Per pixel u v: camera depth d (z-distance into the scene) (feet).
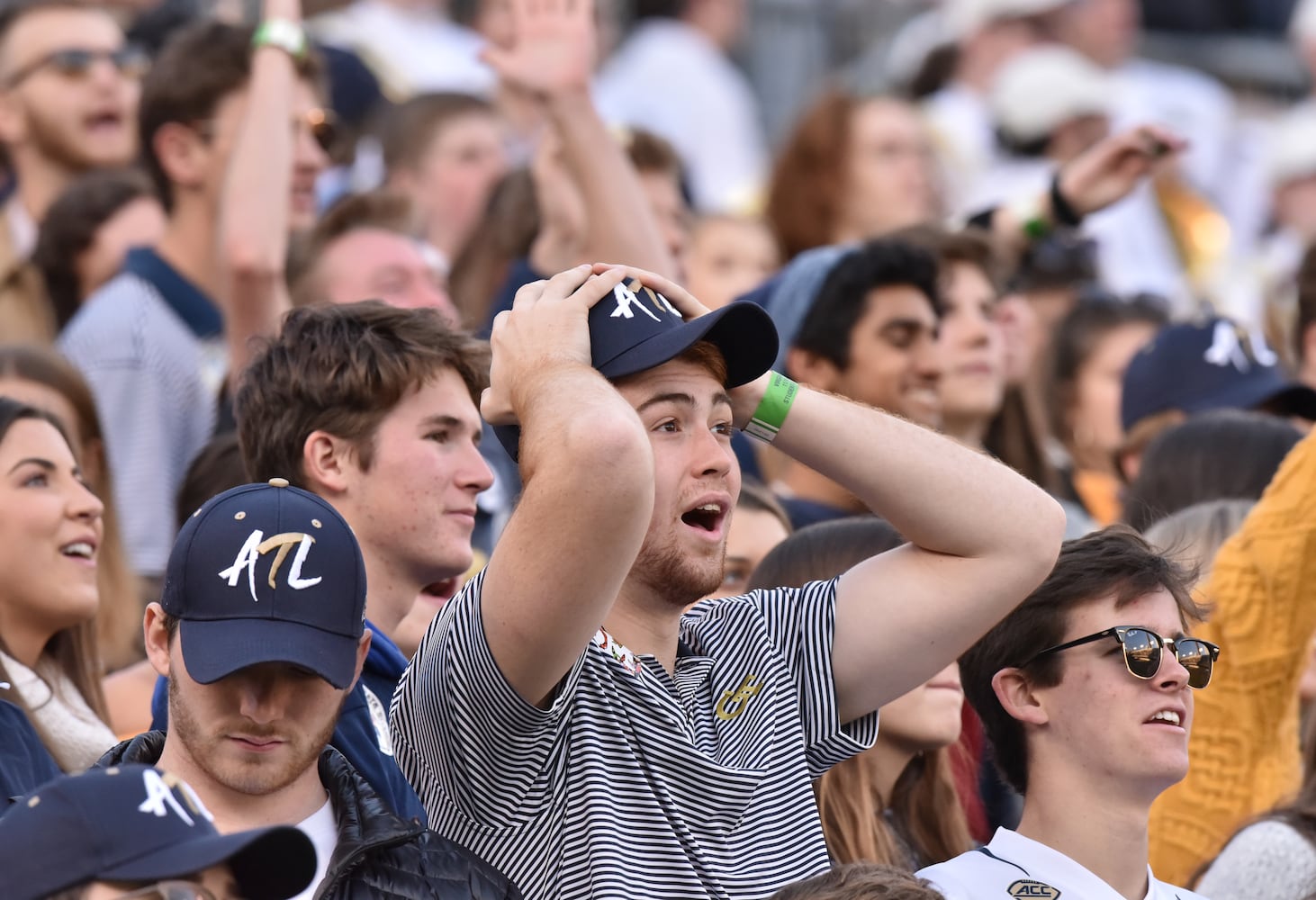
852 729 45.44
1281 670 56.13
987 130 122.62
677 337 41.57
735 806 41.83
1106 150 81.82
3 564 51.24
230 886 34.86
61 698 51.88
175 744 40.27
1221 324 77.51
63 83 87.30
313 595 40.11
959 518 44.68
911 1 150.71
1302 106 156.76
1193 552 61.16
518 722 40.47
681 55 133.39
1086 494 84.12
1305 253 84.07
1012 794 58.59
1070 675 46.47
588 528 38.93
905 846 52.06
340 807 41.22
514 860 40.98
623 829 40.50
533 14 74.38
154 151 74.38
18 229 87.86
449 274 87.45
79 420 61.36
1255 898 50.52
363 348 49.01
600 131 73.77
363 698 46.24
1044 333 95.91
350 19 118.42
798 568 52.54
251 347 54.75
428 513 48.62
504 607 39.68
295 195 75.20
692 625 45.29
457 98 95.71
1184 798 55.77
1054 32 134.00
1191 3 156.56
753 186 125.49
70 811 34.27
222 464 58.80
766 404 44.21
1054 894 45.39
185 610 39.99
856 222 95.66
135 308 72.69
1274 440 66.39
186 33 74.69
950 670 51.88
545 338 41.52
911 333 70.90
